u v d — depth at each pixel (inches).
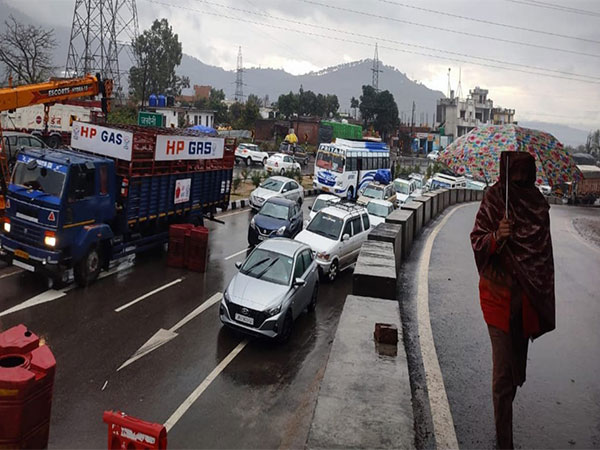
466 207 969.5
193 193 636.1
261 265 410.0
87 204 449.7
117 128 526.0
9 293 417.7
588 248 562.3
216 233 735.1
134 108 1990.7
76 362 310.3
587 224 830.5
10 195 437.1
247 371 321.1
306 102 3469.5
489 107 4227.4
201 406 272.1
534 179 137.0
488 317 138.6
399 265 386.0
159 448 173.8
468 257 438.9
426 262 407.8
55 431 236.2
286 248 434.3
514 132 175.9
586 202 1694.1
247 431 250.4
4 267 482.0
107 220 487.2
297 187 1016.9
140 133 515.2
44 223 420.8
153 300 435.5
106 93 753.0
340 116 3646.7
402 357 167.3
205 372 313.9
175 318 399.9
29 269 432.5
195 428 249.8
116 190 502.9
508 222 130.5
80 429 239.9
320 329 416.2
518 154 135.6
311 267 449.1
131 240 534.6
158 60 2945.4
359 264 267.0
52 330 353.7
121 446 178.2
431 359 212.8
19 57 1704.0
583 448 149.3
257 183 1248.2
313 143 2743.6
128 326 374.3
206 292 470.3
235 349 354.0
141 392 281.6
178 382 297.4
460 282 349.4
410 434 123.0
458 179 1528.1
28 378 187.5
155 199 556.1
